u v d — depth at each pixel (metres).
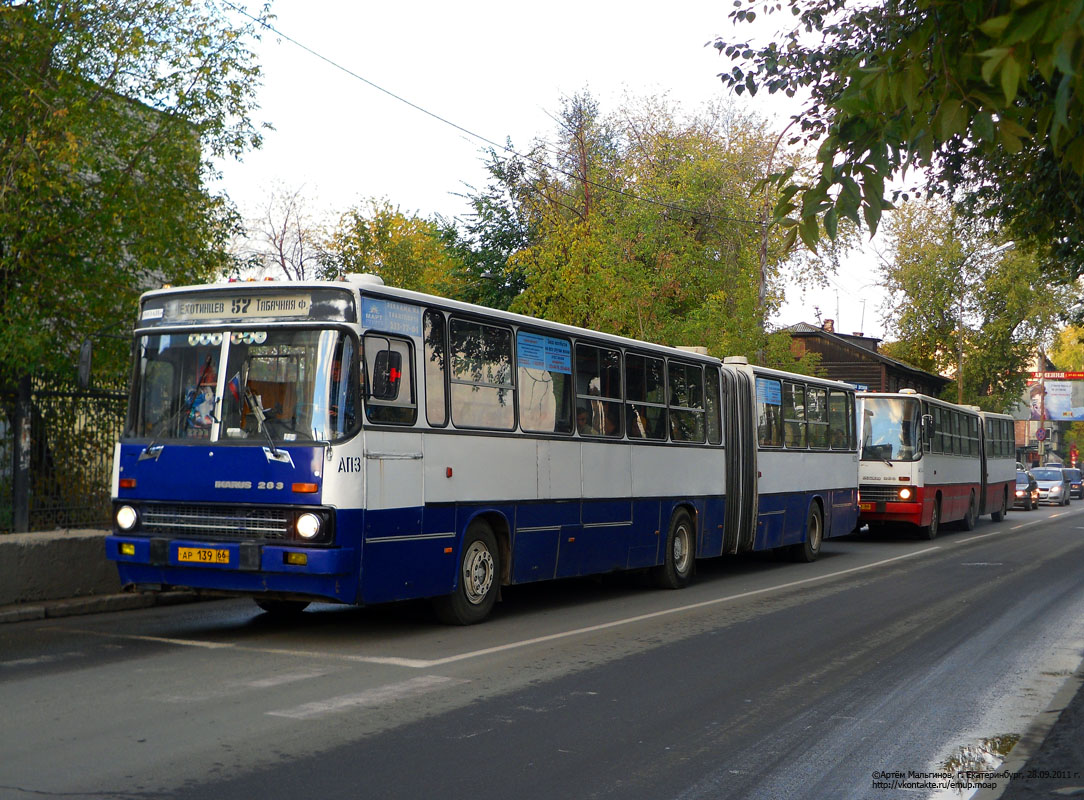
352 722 6.92
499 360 11.70
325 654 9.34
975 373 58.66
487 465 11.34
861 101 4.72
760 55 15.12
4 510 11.77
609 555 13.72
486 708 7.43
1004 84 3.49
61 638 9.92
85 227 13.70
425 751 6.30
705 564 19.69
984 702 7.98
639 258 32.09
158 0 14.55
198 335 10.10
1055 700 8.07
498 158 44.75
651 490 14.74
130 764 5.86
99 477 12.77
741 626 11.57
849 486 22.44
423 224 47.09
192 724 6.75
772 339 30.58
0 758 5.93
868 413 26.30
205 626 10.93
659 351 15.21
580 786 5.74
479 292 45.16
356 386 9.59
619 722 7.16
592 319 30.22
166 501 9.89
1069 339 79.06
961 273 57.97
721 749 6.56
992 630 11.48
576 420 13.10
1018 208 15.75
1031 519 38.34
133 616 11.59
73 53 13.89
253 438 9.65
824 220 5.01
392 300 10.13
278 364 9.75
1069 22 3.29
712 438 16.67
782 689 8.34
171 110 14.59
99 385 13.23
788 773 6.07
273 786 5.54
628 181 37.22
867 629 11.45
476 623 11.40
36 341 11.91
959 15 4.57
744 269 31.17
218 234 15.66
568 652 9.75
